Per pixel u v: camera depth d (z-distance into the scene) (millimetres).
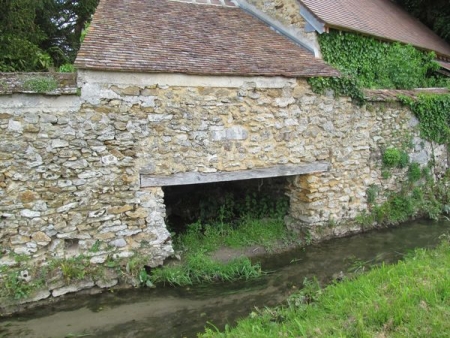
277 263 6750
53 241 5535
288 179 7883
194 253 6617
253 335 3996
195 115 6238
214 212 8250
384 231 8172
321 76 7242
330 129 7602
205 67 6227
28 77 5375
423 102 8883
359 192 8188
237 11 9070
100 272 5684
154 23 7125
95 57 5539
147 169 5977
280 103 6965
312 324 3912
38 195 5402
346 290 4699
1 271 5246
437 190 9469
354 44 8875
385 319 3646
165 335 4711
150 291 5770
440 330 3326
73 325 4965
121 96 5711
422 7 15922
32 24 12125
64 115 5430
